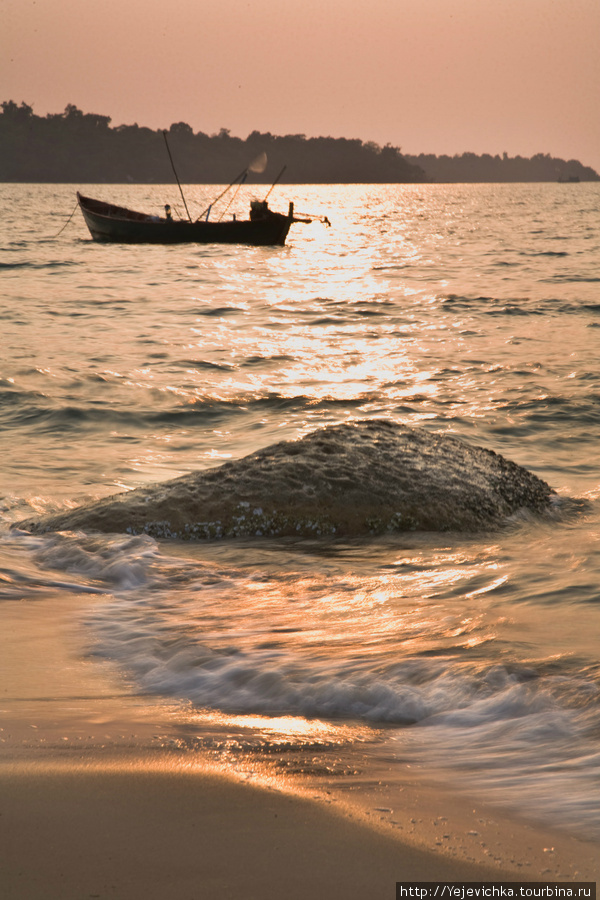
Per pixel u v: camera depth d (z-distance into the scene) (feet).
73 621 20.95
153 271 132.36
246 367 64.59
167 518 28.99
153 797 11.28
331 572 25.39
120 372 61.41
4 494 34.55
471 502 30.78
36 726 14.08
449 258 156.87
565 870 9.80
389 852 10.03
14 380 57.36
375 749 13.76
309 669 17.19
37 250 164.35
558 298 101.30
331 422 49.29
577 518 32.42
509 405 53.26
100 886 9.05
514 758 13.29
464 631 19.67
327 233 231.50
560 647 18.30
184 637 19.43
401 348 72.54
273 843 10.11
